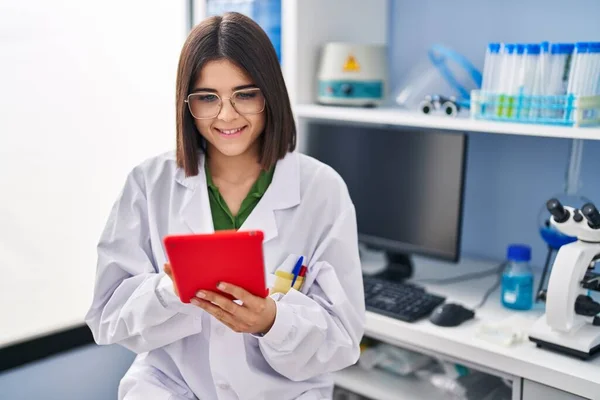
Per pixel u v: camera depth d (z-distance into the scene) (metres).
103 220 2.16
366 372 1.91
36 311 2.04
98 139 2.13
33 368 1.99
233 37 1.30
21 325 2.01
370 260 2.21
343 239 1.43
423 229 1.96
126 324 1.35
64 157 2.06
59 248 2.07
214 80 1.31
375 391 1.83
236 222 1.43
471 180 2.16
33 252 2.03
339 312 1.39
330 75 2.04
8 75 1.92
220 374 1.36
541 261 2.05
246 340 1.38
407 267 2.05
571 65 1.63
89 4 2.05
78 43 2.05
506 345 1.58
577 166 1.87
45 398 2.02
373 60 2.05
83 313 2.13
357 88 2.04
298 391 1.41
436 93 2.00
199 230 1.40
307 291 1.43
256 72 1.32
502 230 2.12
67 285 2.10
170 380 1.43
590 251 1.53
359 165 2.07
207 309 1.21
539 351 1.56
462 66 1.90
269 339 1.28
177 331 1.35
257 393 1.38
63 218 2.07
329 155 2.13
